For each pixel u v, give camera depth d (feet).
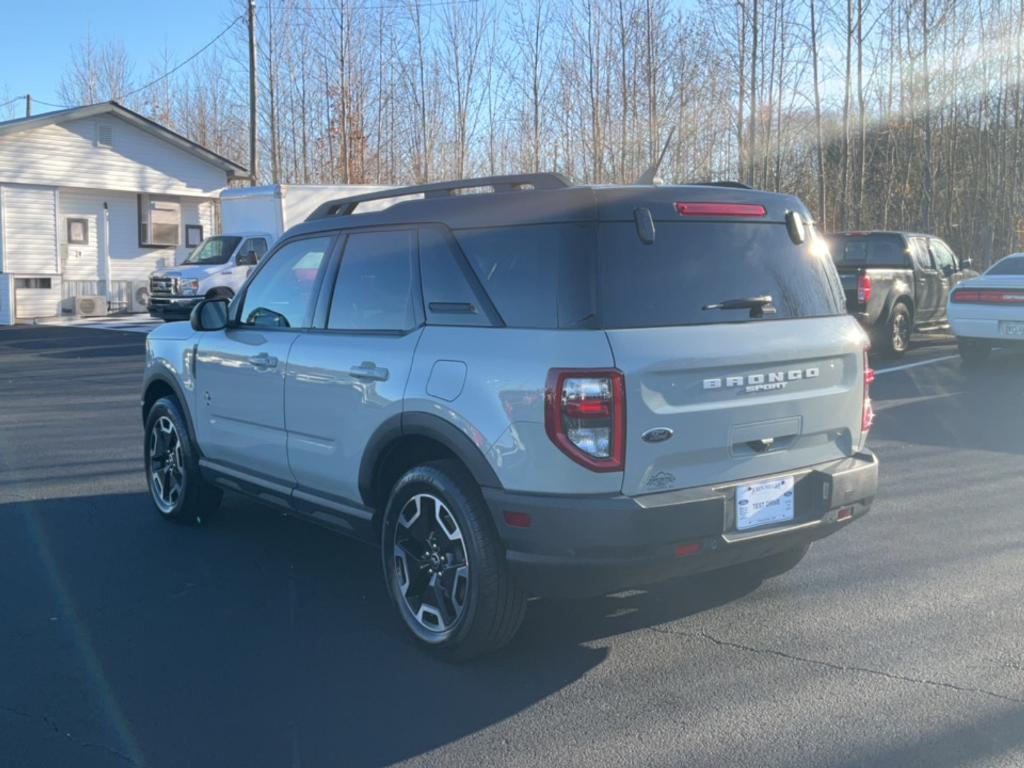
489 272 14.53
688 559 13.53
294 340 17.85
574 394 12.95
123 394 43.14
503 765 11.96
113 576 18.88
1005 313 42.91
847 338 15.57
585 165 91.45
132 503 24.30
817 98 74.59
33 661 15.06
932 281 52.16
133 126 90.94
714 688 13.91
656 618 16.55
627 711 13.28
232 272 74.02
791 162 91.50
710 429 13.75
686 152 85.15
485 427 13.78
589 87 90.12
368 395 15.78
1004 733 12.44
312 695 13.89
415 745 12.48
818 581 18.11
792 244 15.66
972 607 16.67
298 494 18.11
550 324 13.60
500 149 105.70
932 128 77.15
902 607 16.76
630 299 13.58
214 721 13.15
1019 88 79.36
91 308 89.35
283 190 73.97
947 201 90.22
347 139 109.19
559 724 12.95
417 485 14.99
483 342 14.20
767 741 12.37
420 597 15.40
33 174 85.25
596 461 12.98
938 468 26.48
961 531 20.89
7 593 17.97
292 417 17.76
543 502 13.21
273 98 113.09
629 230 13.82
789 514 14.71
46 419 36.68
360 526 16.71
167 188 93.91
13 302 82.74
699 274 14.29
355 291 16.96
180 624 16.51
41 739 12.72
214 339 20.18
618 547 13.00
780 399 14.55
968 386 40.37
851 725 12.74
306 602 17.52
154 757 12.26
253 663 14.97
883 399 37.45
